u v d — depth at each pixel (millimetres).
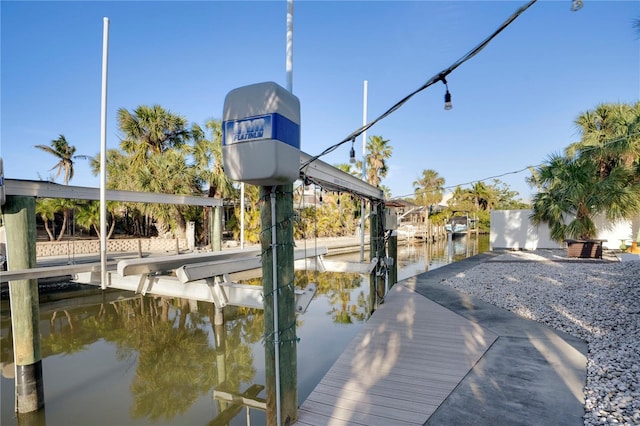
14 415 3977
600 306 5176
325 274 12688
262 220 2652
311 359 5070
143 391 4578
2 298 8148
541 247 14781
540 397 2742
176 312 8031
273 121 2215
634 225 12562
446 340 4059
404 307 5574
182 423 3838
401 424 2506
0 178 3635
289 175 2381
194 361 5527
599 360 3369
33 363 4035
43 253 13062
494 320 4789
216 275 4957
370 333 4395
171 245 16188
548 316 4887
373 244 6832
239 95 2326
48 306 8227
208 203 8914
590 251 10617
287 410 2590
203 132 15875
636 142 9844
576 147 12086
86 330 6914
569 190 10430
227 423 3820
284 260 2645
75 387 4668
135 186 14336
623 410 2496
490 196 33250
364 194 5816
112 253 14359
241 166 2318
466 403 2711
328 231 22125
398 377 3209
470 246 23641
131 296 9023
